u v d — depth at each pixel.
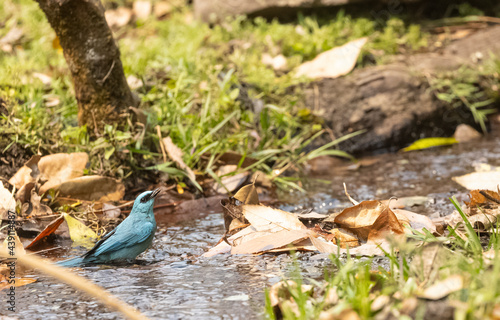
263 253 7.12
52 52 16.02
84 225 8.32
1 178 9.41
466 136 13.89
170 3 20.91
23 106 10.76
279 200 10.02
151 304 5.59
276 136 12.09
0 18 19.00
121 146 10.00
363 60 15.56
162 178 10.59
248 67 14.41
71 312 5.48
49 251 7.70
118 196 9.63
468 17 18.16
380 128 13.62
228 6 18.02
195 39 16.39
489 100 14.81
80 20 9.32
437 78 14.64
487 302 4.31
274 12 17.97
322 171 12.10
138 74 12.43
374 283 5.15
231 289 5.93
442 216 8.18
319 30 16.31
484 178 9.44
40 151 10.09
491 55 15.23
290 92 14.10
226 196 10.23
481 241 6.77
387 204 7.08
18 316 5.39
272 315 4.98
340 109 13.79
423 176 11.05
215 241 7.88
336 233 7.15
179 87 11.84
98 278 6.44
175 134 11.02
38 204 8.73
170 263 6.98
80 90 9.97
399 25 17.05
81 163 9.44
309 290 5.16
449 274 4.91
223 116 11.66
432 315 4.36
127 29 19.30
